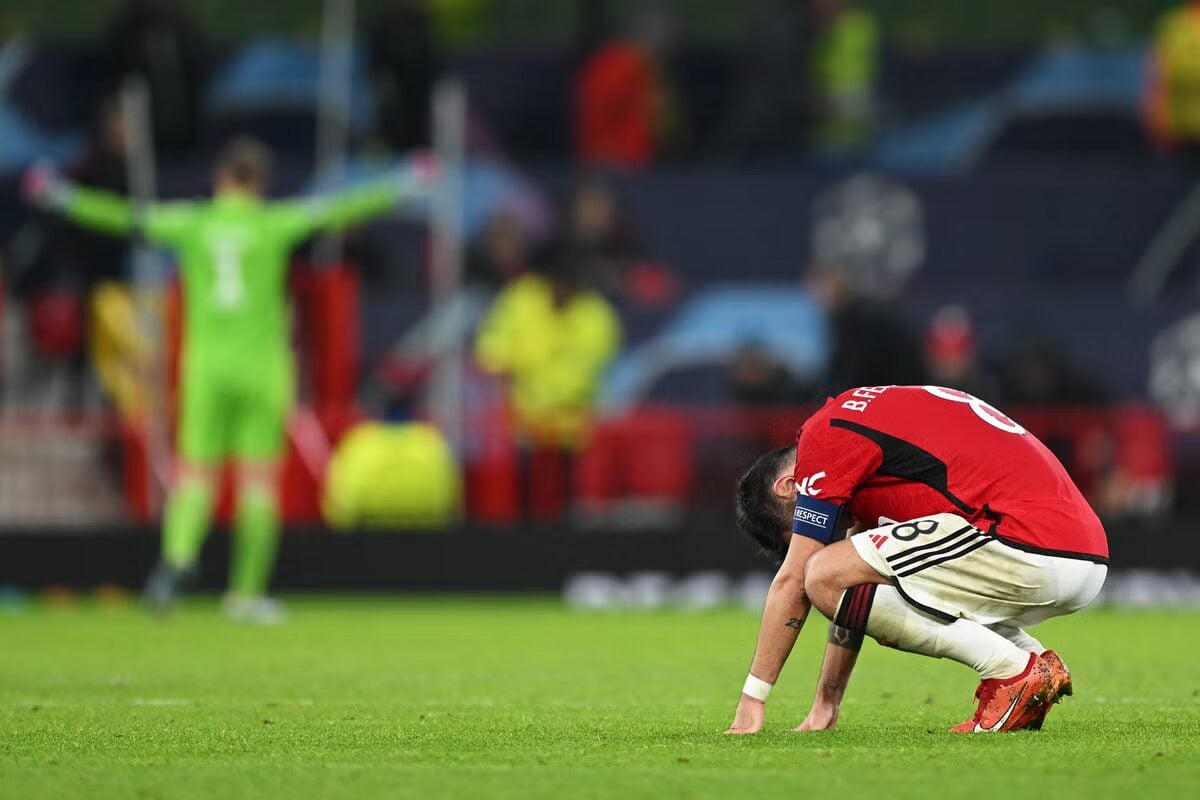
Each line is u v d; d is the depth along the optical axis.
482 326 59.75
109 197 59.41
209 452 43.94
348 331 53.34
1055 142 70.12
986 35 78.06
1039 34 78.56
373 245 62.78
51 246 60.03
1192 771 16.28
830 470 18.78
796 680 29.20
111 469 54.12
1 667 31.91
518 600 54.31
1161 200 65.44
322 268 61.78
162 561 53.78
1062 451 54.66
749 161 69.81
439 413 56.72
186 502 43.75
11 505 53.88
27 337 56.56
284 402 44.62
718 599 54.25
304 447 53.44
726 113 71.56
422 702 25.27
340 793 15.34
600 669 31.75
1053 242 65.38
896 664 32.94
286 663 32.91
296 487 53.69
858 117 69.81
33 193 43.12
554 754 18.09
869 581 18.84
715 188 64.94
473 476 55.16
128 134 57.09
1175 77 68.81
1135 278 65.25
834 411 19.08
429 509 54.03
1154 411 55.41
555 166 65.31
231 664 32.62
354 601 53.41
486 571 54.44
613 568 54.38
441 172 57.62
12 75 66.88
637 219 64.75
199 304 43.59
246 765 17.38
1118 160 69.94
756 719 19.64
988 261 65.19
